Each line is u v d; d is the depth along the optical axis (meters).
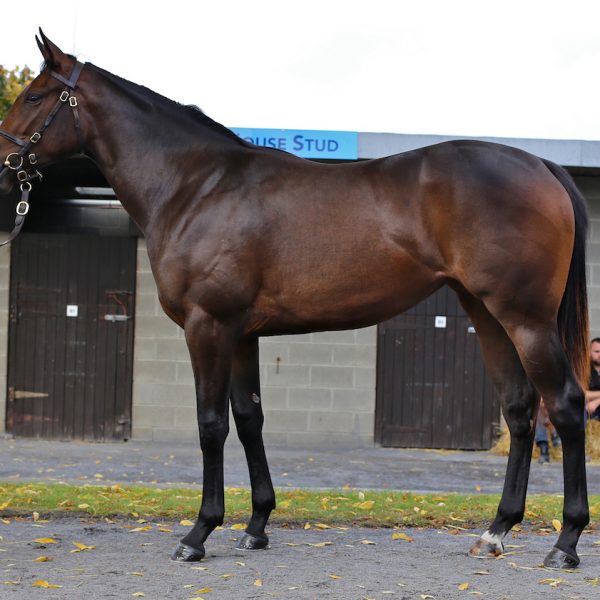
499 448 11.49
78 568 5.18
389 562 5.39
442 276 5.24
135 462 10.06
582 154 10.62
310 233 5.25
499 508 5.61
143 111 5.68
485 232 5.05
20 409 12.01
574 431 5.08
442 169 5.16
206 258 5.29
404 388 11.94
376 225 5.20
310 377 11.93
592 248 11.69
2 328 11.99
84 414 11.99
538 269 5.04
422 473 9.77
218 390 5.35
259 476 5.78
